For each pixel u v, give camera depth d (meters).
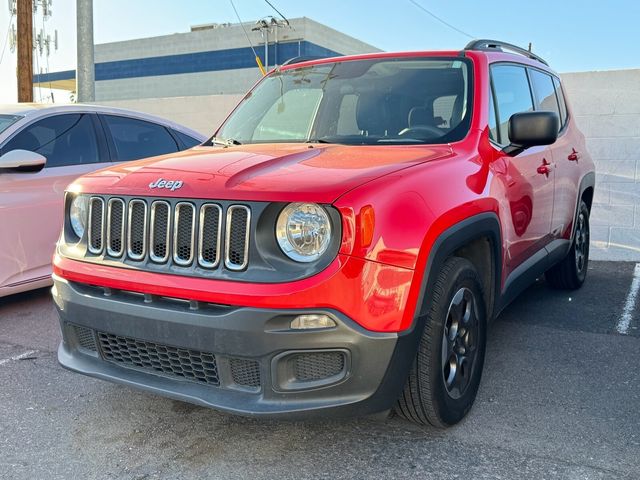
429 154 3.14
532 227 4.07
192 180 2.74
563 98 5.42
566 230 5.00
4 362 4.14
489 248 3.37
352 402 2.54
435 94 3.71
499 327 4.78
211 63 43.75
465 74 3.78
